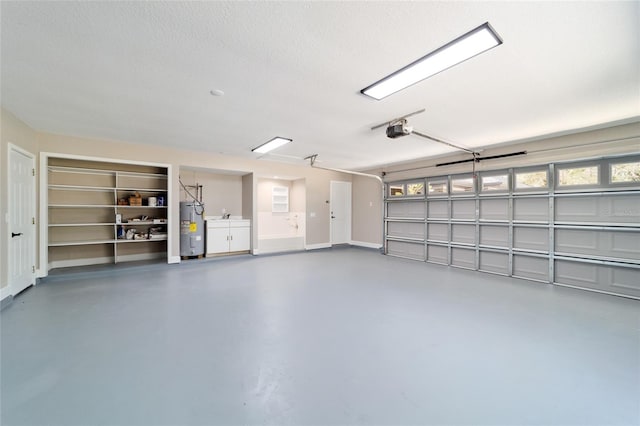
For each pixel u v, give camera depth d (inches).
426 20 71.3
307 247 315.3
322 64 93.2
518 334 106.7
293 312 128.5
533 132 171.0
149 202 228.5
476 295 155.5
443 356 90.7
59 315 123.8
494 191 212.7
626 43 80.4
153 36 77.9
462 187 232.5
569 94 115.9
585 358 89.9
